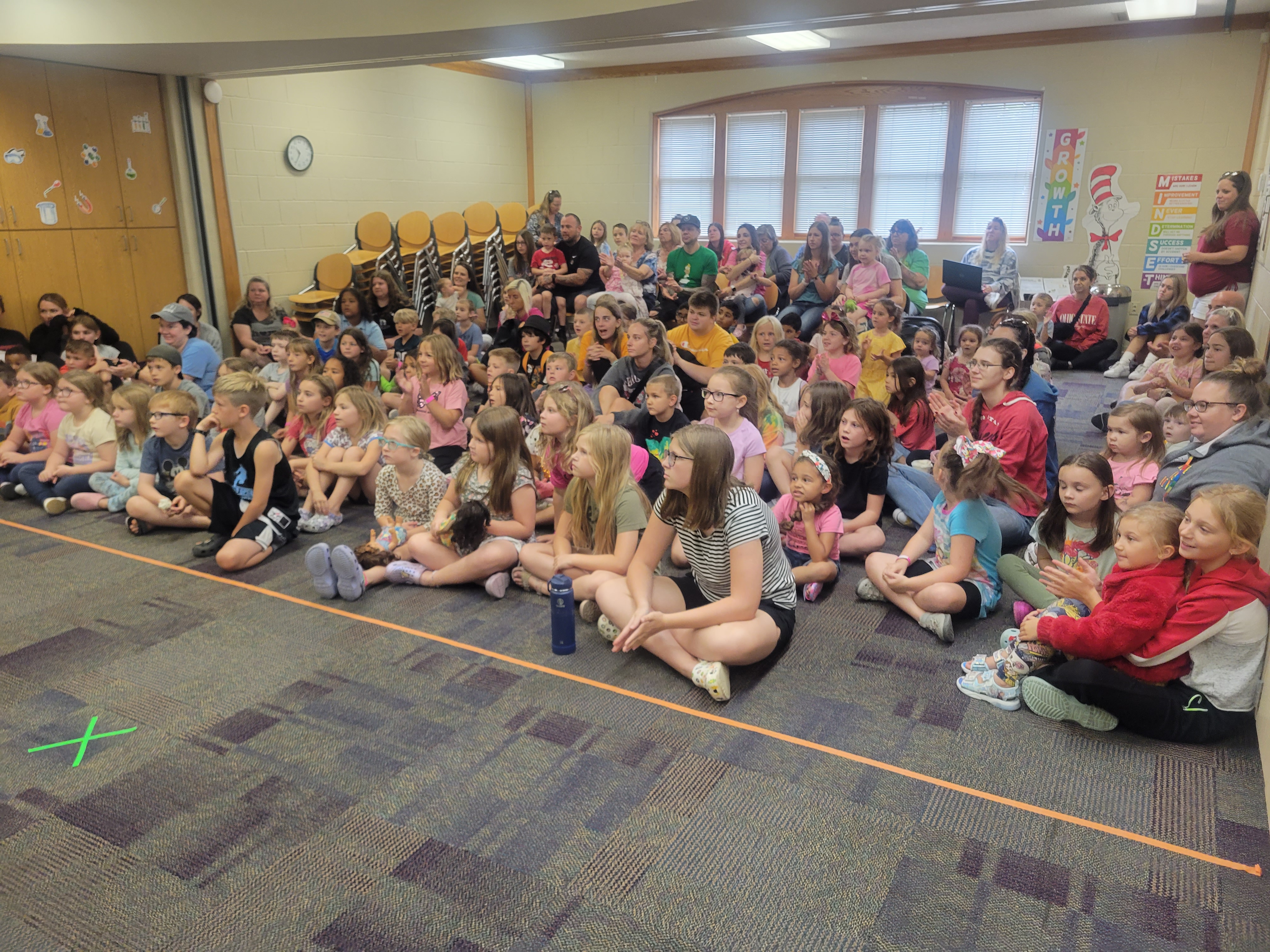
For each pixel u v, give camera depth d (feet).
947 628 8.40
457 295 23.76
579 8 13.46
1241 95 23.77
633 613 7.98
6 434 14.26
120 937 5.07
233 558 10.29
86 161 19.69
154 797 6.31
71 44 16.65
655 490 10.84
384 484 10.45
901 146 28.55
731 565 7.52
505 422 9.62
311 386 12.71
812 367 15.25
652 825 5.96
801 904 5.27
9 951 4.98
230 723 7.23
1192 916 5.15
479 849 5.74
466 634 8.77
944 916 5.17
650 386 10.91
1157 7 22.20
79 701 7.57
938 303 28.96
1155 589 6.69
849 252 23.34
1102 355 23.34
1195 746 6.82
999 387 10.63
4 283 18.61
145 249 21.18
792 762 6.64
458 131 30.19
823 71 28.78
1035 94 26.23
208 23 15.88
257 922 5.16
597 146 32.68
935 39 26.86
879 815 6.05
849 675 7.95
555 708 7.41
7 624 9.07
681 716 7.28
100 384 13.15
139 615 9.26
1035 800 6.21
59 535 11.73
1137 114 25.04
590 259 24.22
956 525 8.70
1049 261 27.12
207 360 16.81
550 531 11.41
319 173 25.41
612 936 5.03
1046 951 4.91
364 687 7.77
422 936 5.04
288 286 24.90
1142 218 25.63
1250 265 17.70
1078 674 6.95
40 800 6.28
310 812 6.12
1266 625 6.59
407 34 14.99
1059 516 8.30
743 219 31.50
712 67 30.19
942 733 7.03
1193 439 9.45
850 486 10.64
